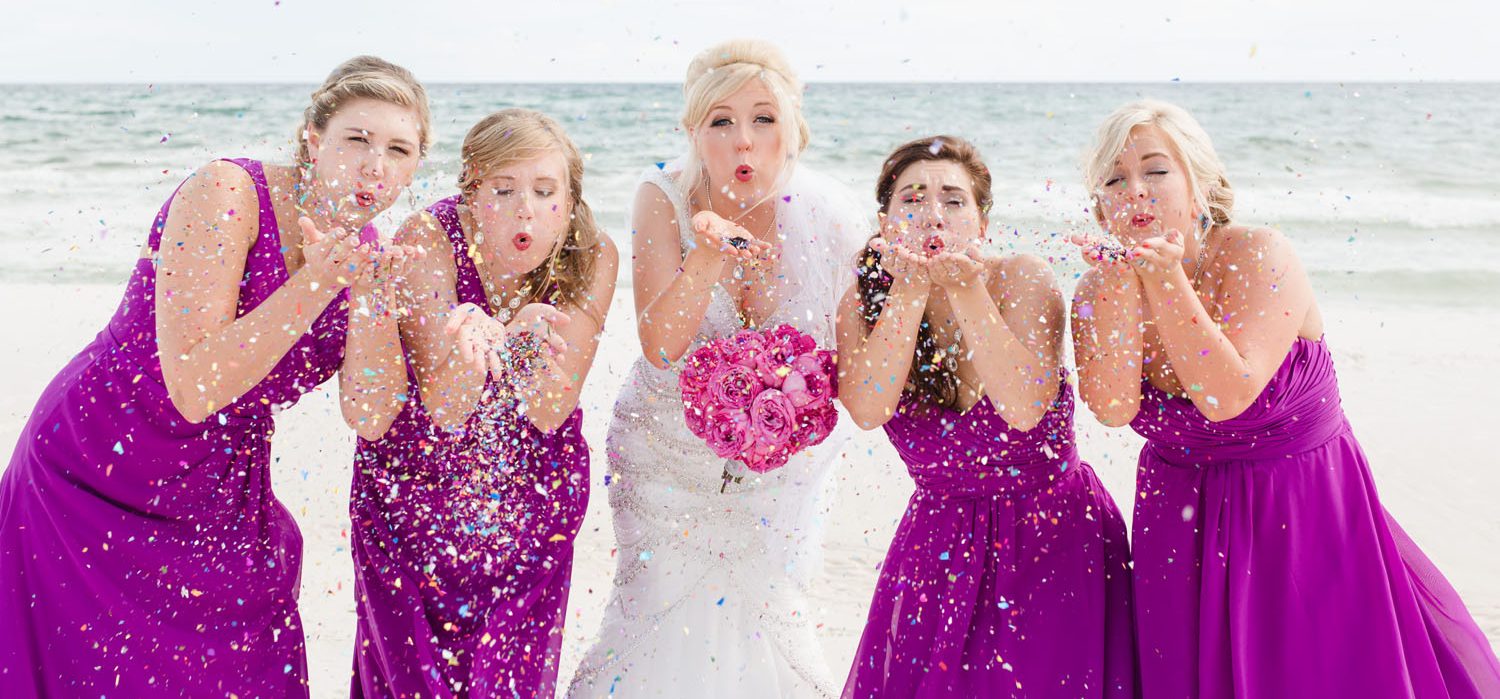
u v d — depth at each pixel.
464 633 2.79
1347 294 9.73
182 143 20.83
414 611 2.76
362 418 2.63
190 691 2.63
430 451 2.78
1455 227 12.80
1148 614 2.60
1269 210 13.76
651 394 3.04
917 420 2.74
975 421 2.67
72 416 2.58
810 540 3.17
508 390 2.76
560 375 2.75
